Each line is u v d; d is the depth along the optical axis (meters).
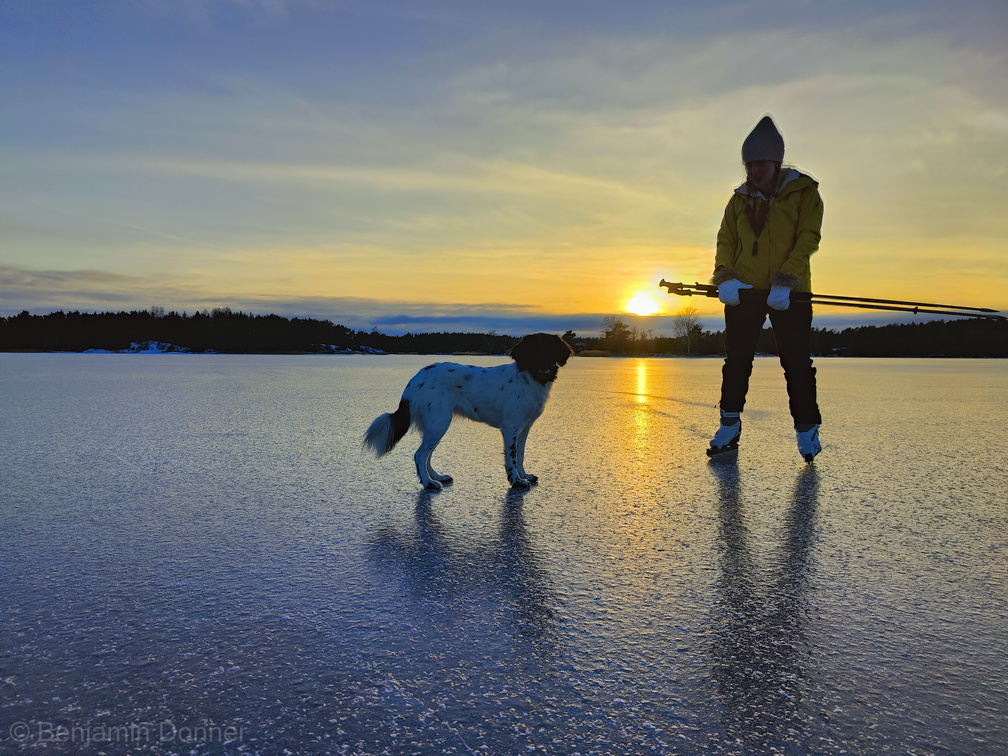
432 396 4.63
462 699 1.90
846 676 2.04
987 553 3.13
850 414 8.42
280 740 1.71
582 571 2.91
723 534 3.42
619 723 1.79
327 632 2.31
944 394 11.33
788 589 2.71
